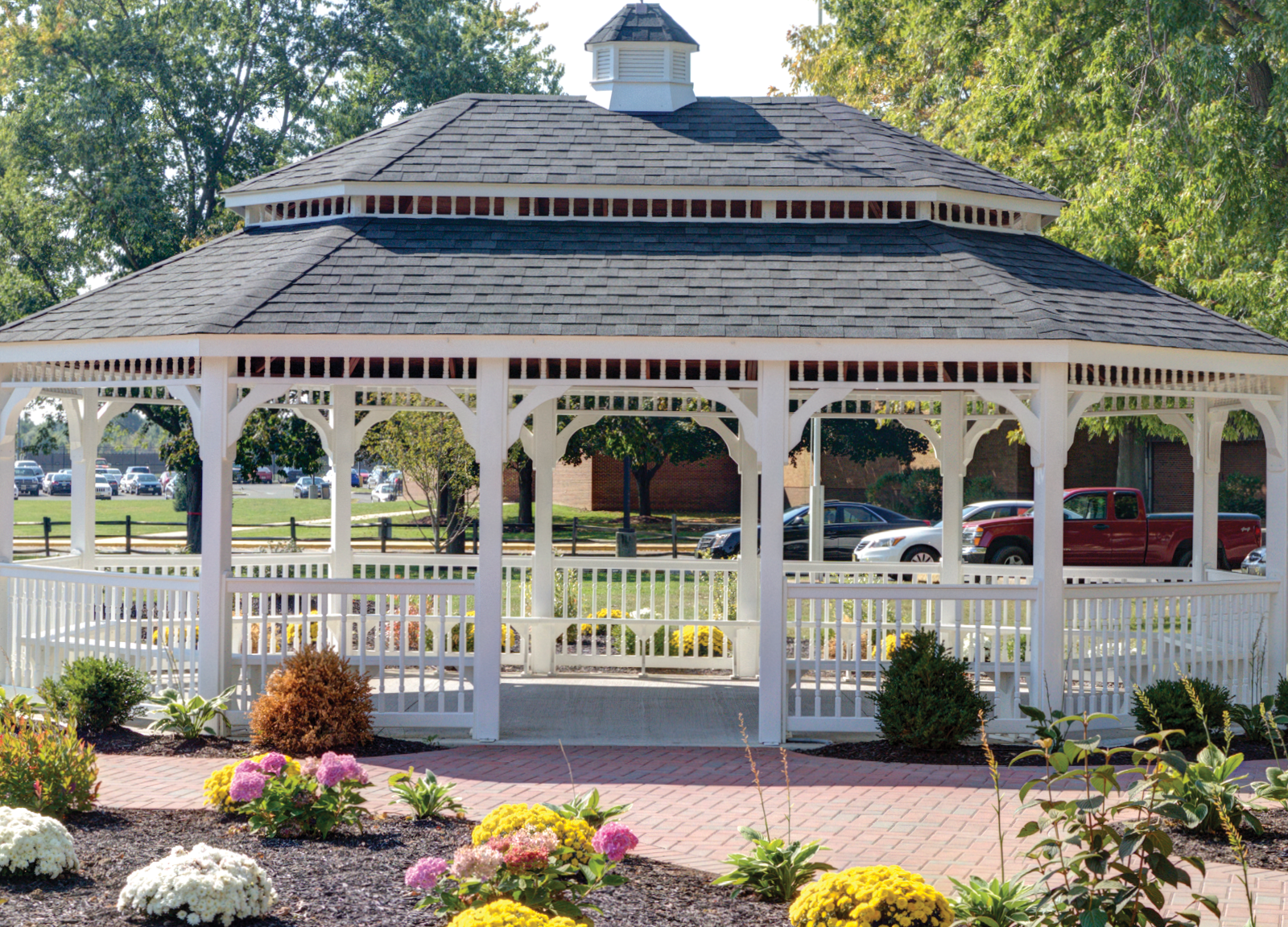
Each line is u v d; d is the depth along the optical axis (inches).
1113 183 700.0
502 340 374.0
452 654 438.0
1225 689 403.2
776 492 384.5
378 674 509.4
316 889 232.4
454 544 957.8
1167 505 1346.0
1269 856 267.9
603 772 352.2
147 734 387.5
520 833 205.9
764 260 416.2
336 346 375.6
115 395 499.8
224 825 282.2
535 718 428.5
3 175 1179.3
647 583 925.2
